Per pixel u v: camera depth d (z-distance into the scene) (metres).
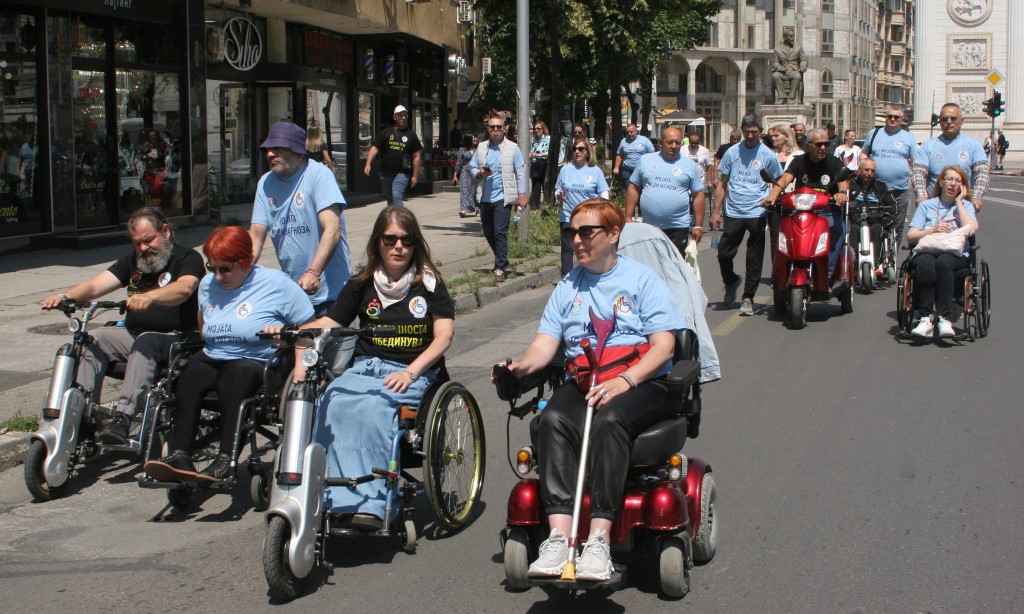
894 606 4.42
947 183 10.02
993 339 10.16
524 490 4.53
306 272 6.38
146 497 6.20
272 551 4.51
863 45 93.38
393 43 27.42
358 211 23.19
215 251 5.79
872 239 13.70
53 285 12.62
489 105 40.66
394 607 4.55
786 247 11.02
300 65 22.94
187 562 5.14
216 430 5.93
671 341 4.72
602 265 4.86
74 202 16.09
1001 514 5.50
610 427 4.38
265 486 5.88
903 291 10.24
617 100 28.50
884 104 103.38
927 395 8.02
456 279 13.20
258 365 5.78
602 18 23.91
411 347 5.54
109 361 6.50
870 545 5.11
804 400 7.91
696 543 4.85
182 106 18.78
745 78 80.00
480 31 35.19
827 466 6.34
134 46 17.52
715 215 11.88
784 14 81.50
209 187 20.23
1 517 5.84
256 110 22.34
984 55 64.88
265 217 6.82
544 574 4.13
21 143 15.17
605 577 4.11
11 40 14.92
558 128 21.70
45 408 6.12
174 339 6.36
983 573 4.75
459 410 5.59
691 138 20.73
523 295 13.43
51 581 4.91
